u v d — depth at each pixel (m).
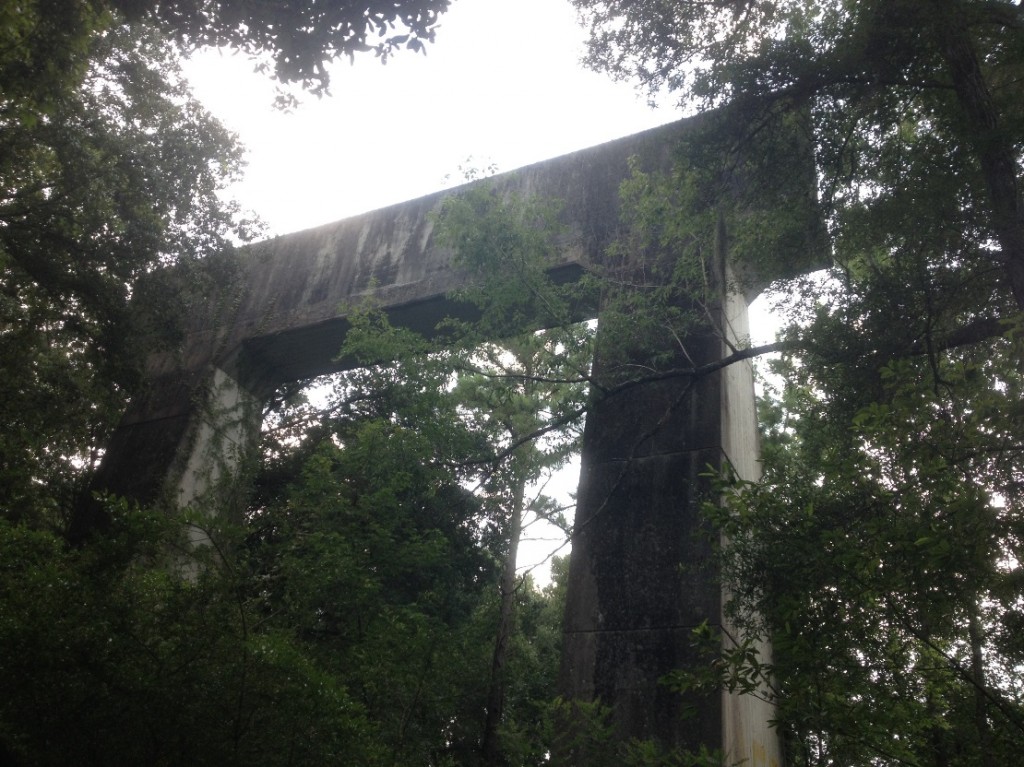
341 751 6.89
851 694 6.59
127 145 14.50
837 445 7.81
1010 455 6.60
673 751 8.13
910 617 6.33
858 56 9.05
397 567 11.34
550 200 13.38
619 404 13.73
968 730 7.77
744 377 15.25
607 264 15.52
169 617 6.95
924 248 8.79
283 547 10.93
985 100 8.42
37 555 7.29
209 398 18.72
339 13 9.05
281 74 9.51
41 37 9.91
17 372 15.56
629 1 10.81
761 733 12.42
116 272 14.90
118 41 14.29
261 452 20.00
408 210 19.75
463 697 14.24
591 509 12.94
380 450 12.58
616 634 11.65
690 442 12.78
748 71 9.73
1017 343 7.04
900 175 9.30
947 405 7.50
